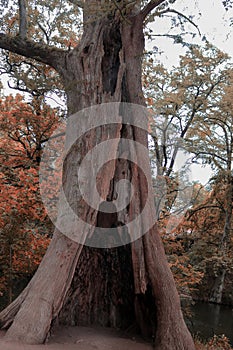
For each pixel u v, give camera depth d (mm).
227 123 19656
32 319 5617
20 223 8312
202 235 18875
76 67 7398
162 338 6078
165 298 6352
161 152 11406
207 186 20000
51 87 8688
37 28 10758
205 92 17484
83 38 7609
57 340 5949
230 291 18156
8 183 9039
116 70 7383
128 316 7379
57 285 5945
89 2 7305
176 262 9758
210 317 14398
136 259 6727
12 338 5445
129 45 7469
